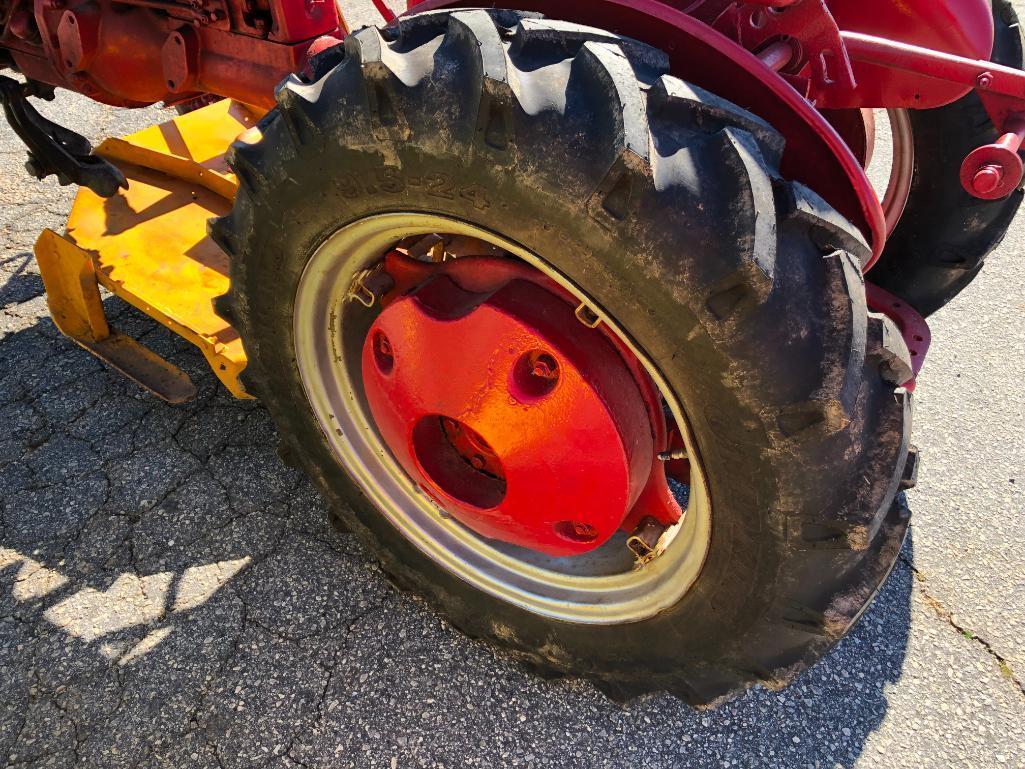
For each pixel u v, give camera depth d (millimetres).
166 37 1803
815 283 1095
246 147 1402
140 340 2881
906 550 2273
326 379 1779
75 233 2584
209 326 2246
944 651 2006
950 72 1377
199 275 2463
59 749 1744
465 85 1104
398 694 1864
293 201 1404
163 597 2062
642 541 1560
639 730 1813
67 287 2588
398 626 2012
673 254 1053
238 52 1697
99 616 2014
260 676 1890
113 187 2547
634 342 1189
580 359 1312
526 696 1871
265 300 1651
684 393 1189
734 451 1187
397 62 1163
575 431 1365
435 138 1142
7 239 3346
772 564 1260
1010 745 1814
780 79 1201
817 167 1288
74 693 1846
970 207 2086
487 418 1430
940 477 2498
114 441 2510
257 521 2271
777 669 1416
